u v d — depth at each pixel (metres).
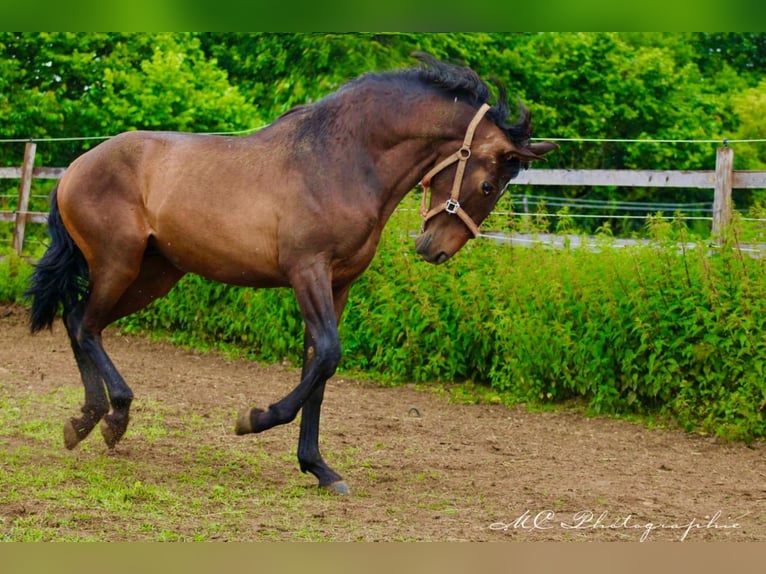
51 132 18.94
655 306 8.60
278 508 5.62
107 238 6.31
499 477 6.71
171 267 6.78
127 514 5.26
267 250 5.96
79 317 6.70
